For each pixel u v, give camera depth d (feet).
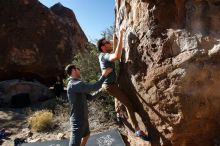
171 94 13.07
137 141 16.63
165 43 13.24
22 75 40.24
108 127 23.79
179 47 13.07
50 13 44.04
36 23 41.52
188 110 12.92
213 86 12.88
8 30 39.09
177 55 13.07
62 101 32.19
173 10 13.30
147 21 13.89
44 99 37.55
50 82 42.63
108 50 15.44
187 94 12.85
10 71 39.06
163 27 13.50
